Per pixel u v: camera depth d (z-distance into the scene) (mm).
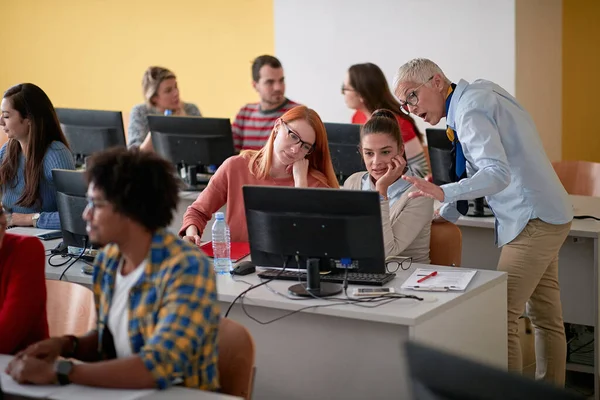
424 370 1575
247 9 7758
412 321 2652
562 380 3609
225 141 5098
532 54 6359
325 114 7062
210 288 2094
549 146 6695
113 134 5637
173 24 8125
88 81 8656
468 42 6270
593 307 3840
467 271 3162
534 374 3965
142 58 8336
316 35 6984
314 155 3611
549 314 3555
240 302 2945
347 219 2814
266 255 3021
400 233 3369
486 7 6152
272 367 3012
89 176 2123
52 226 3969
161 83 6168
